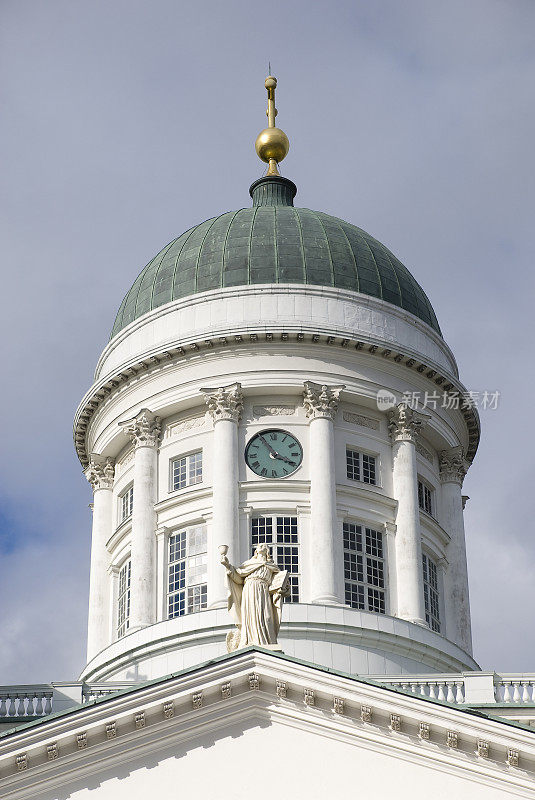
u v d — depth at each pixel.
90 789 132.25
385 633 178.00
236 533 183.00
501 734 130.88
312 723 133.62
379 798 130.62
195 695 133.50
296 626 176.25
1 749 131.88
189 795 131.75
